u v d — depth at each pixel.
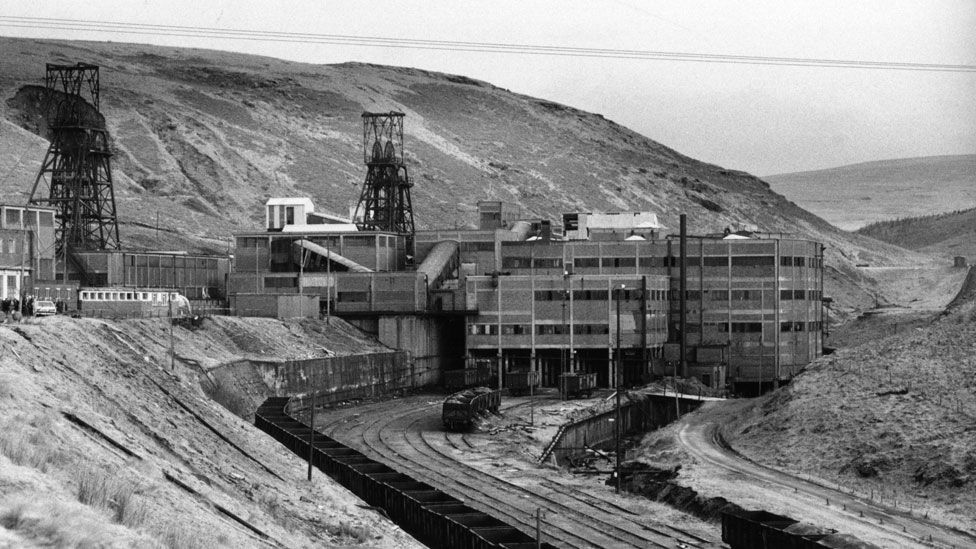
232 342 144.25
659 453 116.25
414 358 185.50
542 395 174.00
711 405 150.12
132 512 42.94
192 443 75.69
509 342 185.75
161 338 125.50
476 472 103.94
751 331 199.50
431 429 132.75
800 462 104.69
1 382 57.41
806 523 74.75
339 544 61.34
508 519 81.94
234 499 61.06
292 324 166.50
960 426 100.69
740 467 104.81
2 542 34.78
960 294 182.00
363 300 186.88
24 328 80.00
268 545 52.34
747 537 70.69
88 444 54.69
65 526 37.50
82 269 181.75
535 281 185.25
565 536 77.31
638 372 186.88
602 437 147.75
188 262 198.25
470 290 186.50
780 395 125.25
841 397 115.88
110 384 78.81
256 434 92.31
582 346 184.50
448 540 63.91
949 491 90.75
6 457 43.84
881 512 85.88
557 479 103.38
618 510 88.75
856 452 102.38
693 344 198.75
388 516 73.50
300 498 70.81
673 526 82.44
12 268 127.31
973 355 115.50
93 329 95.12
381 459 108.44
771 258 199.12
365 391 165.00
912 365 118.00
